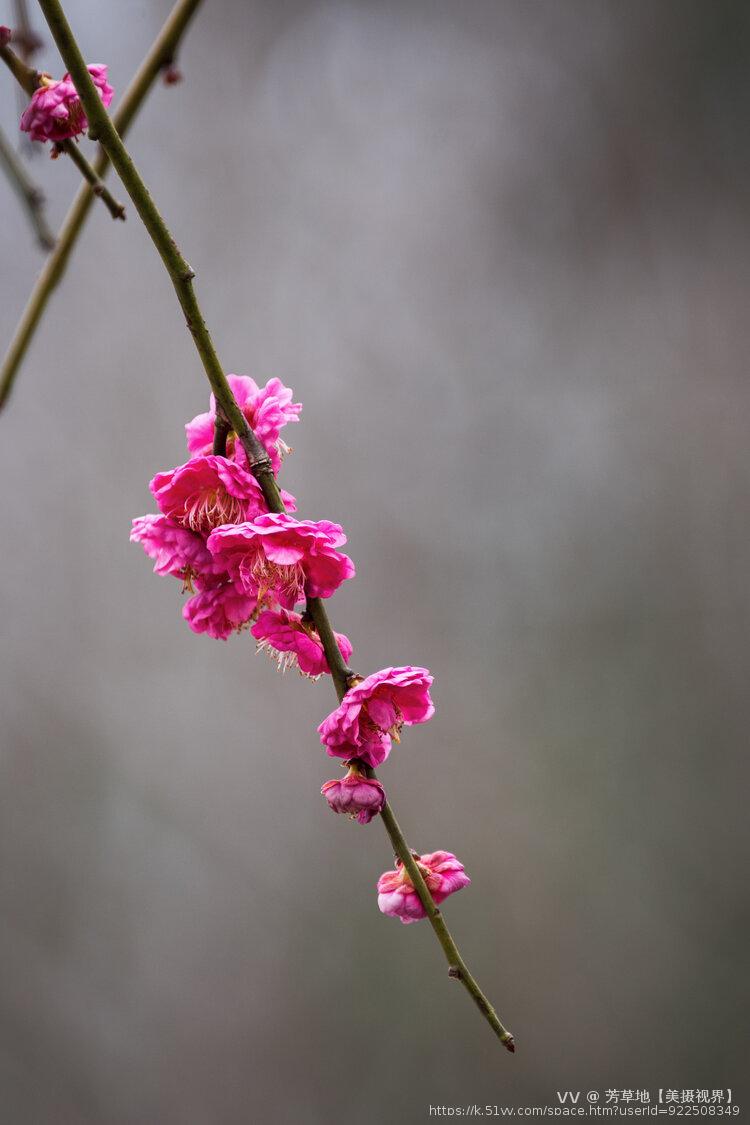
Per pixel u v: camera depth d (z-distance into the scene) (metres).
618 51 2.14
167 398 2.08
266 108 2.10
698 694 2.12
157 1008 2.02
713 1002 1.98
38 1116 1.96
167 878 2.07
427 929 2.04
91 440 2.08
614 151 2.15
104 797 2.08
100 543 2.09
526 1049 1.96
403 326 2.15
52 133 0.83
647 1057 1.95
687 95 2.13
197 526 0.82
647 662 2.13
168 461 2.07
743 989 1.98
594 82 2.15
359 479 2.13
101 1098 1.97
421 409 2.15
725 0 2.09
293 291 2.11
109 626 2.09
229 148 2.08
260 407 0.83
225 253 2.08
